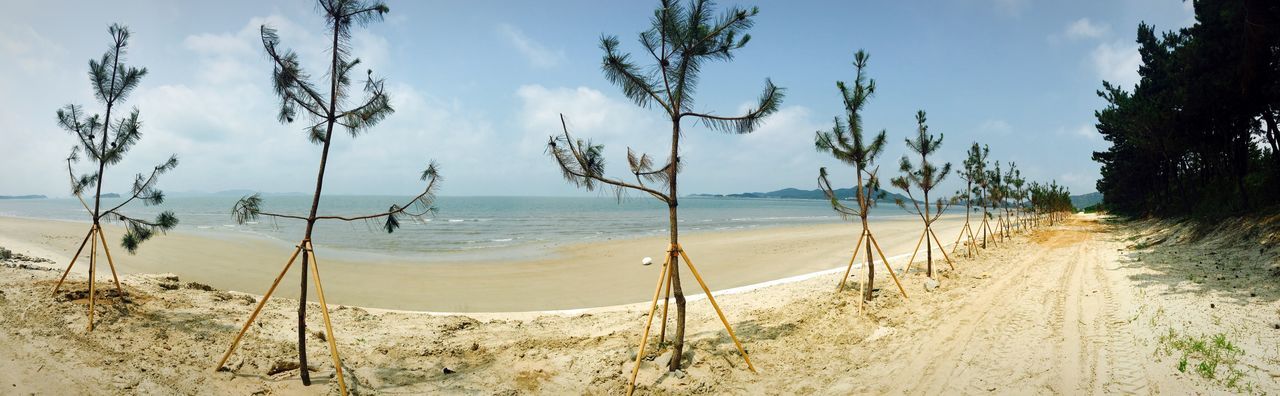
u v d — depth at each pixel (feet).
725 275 64.13
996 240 85.61
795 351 25.70
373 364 24.59
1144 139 87.61
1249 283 31.91
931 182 45.62
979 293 37.70
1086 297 34.04
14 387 17.69
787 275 61.67
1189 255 47.60
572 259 81.76
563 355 25.49
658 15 21.68
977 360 23.13
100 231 29.04
